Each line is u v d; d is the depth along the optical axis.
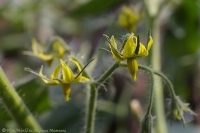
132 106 0.33
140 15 0.36
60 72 0.25
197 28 0.42
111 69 0.25
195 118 0.43
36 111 0.36
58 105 0.39
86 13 0.40
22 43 0.50
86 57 0.42
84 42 0.43
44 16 0.50
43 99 0.35
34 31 0.51
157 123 0.33
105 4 0.39
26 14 0.50
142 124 0.25
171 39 0.44
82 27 0.45
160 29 0.44
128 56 0.24
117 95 0.41
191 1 0.40
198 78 0.45
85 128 0.28
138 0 0.40
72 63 0.26
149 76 0.26
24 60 0.49
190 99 0.45
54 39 0.30
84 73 0.26
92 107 0.27
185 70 0.45
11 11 0.48
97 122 0.39
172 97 0.27
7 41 0.51
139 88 0.42
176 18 0.43
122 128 0.40
